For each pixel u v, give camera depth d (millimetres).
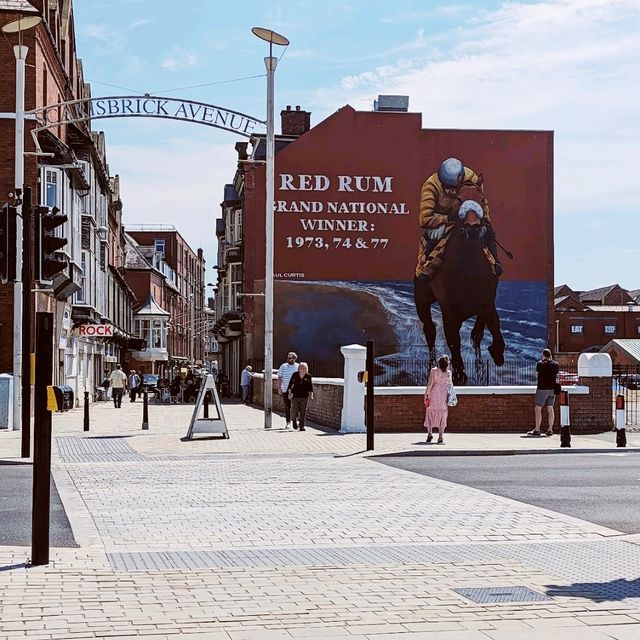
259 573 8023
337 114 47875
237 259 64125
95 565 8281
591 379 24016
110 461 17703
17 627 6258
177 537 9969
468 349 47969
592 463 17188
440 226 48188
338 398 24344
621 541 9648
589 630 6238
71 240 39438
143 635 6098
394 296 47781
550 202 48906
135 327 91188
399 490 13508
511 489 13570
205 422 22125
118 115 26266
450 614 6656
